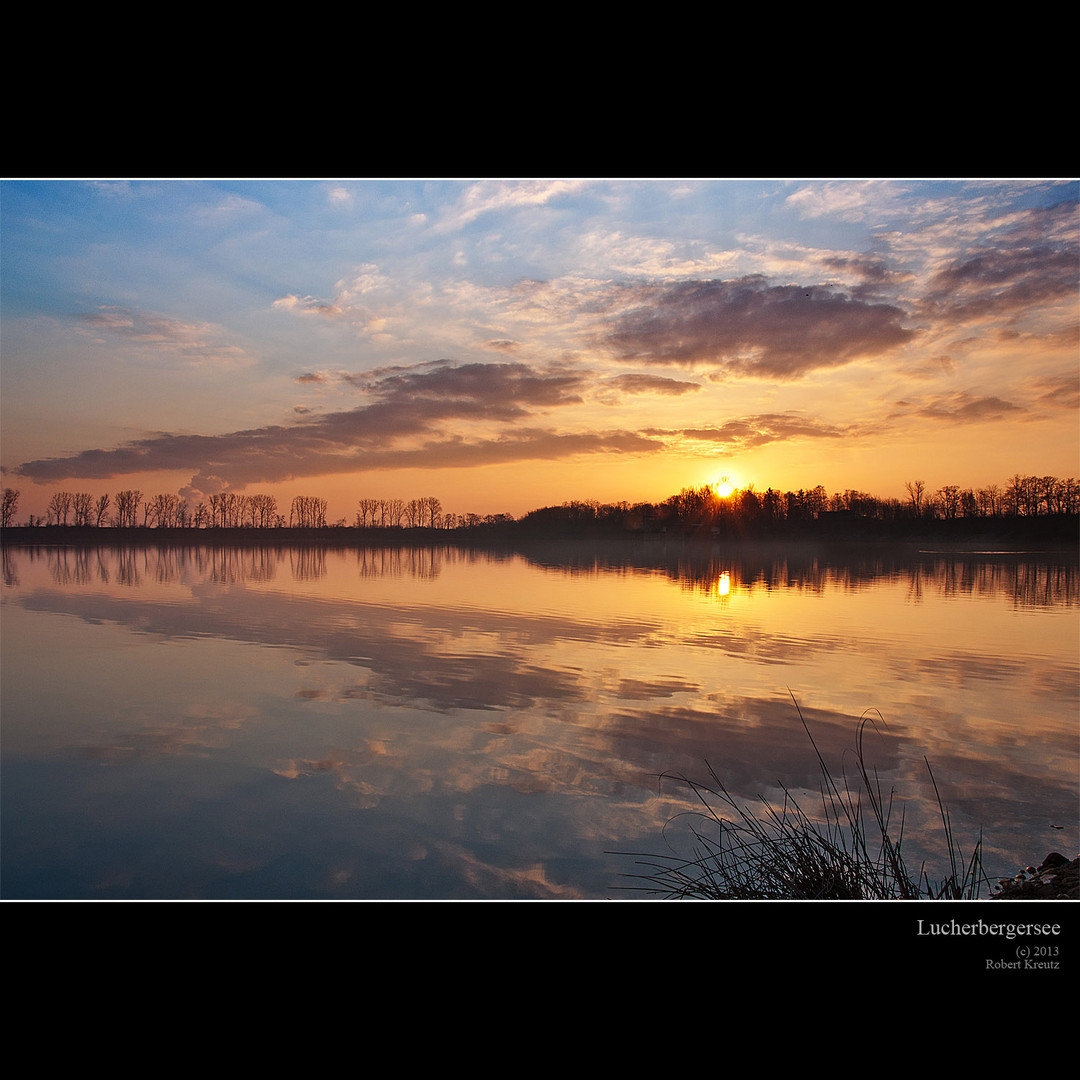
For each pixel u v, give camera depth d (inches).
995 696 331.0
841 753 251.4
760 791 216.2
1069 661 410.0
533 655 426.9
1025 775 228.2
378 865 172.4
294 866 172.9
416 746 260.4
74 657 422.6
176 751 257.3
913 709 309.4
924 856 167.8
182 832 192.2
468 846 181.2
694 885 133.0
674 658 417.4
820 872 125.4
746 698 326.3
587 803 207.6
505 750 255.8
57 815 203.6
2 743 266.4
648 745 260.1
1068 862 146.0
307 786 223.6
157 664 402.6
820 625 546.6
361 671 383.9
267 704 318.3
